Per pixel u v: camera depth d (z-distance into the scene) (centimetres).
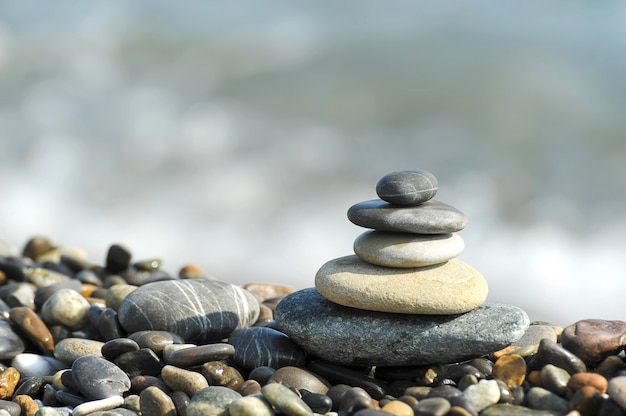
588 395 112
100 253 262
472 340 117
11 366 125
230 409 112
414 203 118
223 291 130
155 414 115
